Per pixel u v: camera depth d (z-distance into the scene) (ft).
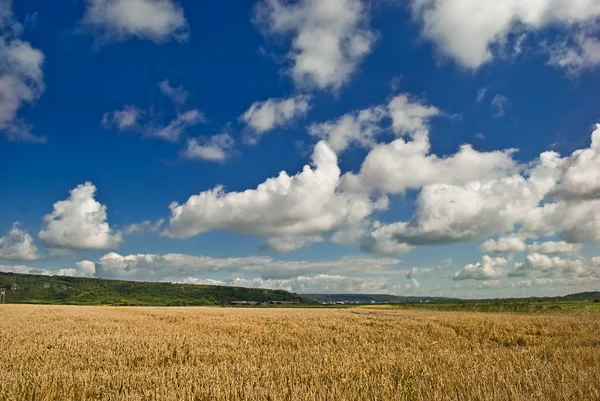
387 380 25.52
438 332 71.92
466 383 24.21
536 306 201.16
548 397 21.06
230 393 23.77
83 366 35.63
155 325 87.86
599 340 56.75
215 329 78.13
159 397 23.03
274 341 57.93
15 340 55.42
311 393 22.50
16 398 24.64
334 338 61.72
